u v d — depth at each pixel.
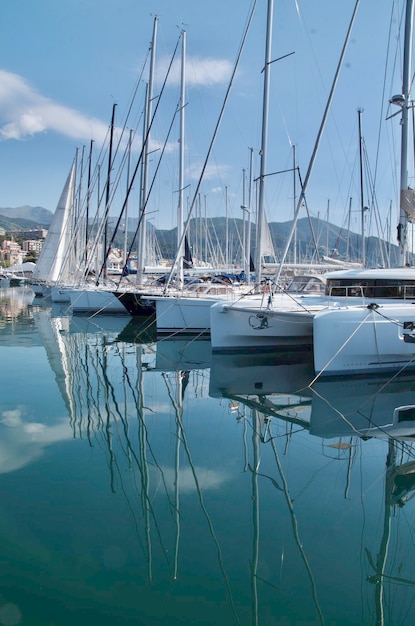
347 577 2.96
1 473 4.41
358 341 8.45
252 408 6.84
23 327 16.55
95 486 4.17
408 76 9.94
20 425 5.82
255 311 9.26
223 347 11.08
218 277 21.12
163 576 2.93
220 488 4.19
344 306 9.34
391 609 2.66
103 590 2.79
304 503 3.93
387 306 8.71
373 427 5.98
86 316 20.44
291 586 2.86
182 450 5.13
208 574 2.96
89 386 8.05
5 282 57.50
